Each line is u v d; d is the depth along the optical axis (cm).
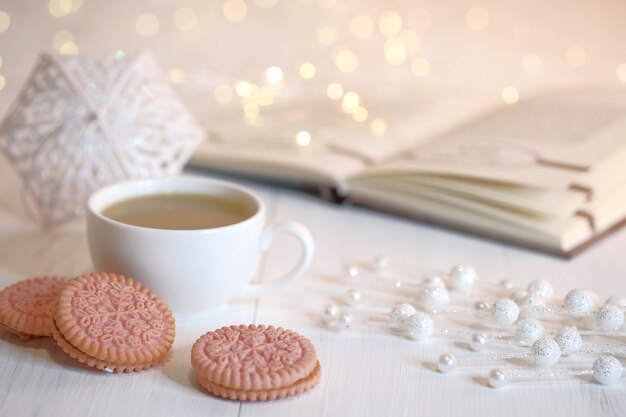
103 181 63
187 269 50
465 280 56
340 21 118
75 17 114
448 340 52
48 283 52
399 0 118
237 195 56
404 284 57
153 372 47
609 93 86
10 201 69
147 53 67
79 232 64
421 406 46
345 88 96
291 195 73
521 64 117
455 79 116
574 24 116
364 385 47
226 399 45
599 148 68
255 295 54
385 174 68
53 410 44
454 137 73
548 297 55
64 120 62
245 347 47
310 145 75
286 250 63
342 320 52
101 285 48
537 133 73
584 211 65
